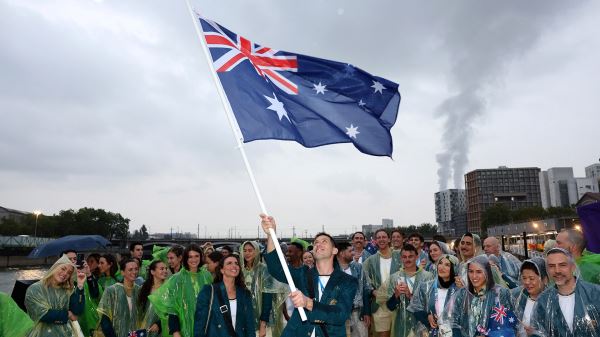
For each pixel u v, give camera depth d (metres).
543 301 4.94
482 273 5.40
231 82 5.54
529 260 5.54
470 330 5.43
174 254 8.41
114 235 120.75
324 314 4.20
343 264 7.94
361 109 6.05
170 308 6.66
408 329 7.54
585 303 4.65
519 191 188.00
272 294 7.77
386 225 179.75
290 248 7.99
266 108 5.59
